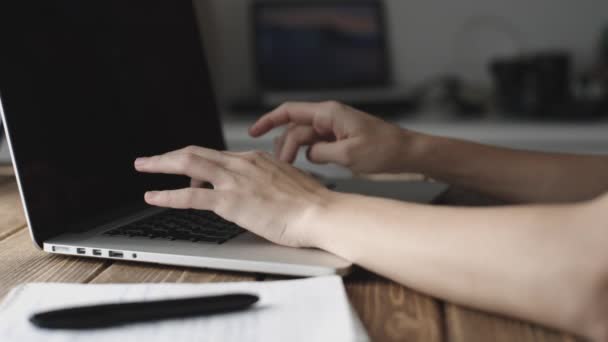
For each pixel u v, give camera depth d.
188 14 0.94
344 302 0.42
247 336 0.37
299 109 0.81
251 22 2.62
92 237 0.58
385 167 0.74
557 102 2.26
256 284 0.46
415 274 0.45
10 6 0.59
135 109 0.76
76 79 0.66
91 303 0.43
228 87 2.74
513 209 0.43
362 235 0.49
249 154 0.59
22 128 0.57
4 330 0.38
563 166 0.72
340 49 2.61
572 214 0.40
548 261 0.38
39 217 0.57
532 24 2.59
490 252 0.41
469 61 2.64
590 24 2.55
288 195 0.55
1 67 0.57
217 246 0.55
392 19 2.65
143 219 0.65
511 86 2.30
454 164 0.74
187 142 0.85
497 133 2.16
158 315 0.39
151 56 0.82
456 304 0.45
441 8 2.62
